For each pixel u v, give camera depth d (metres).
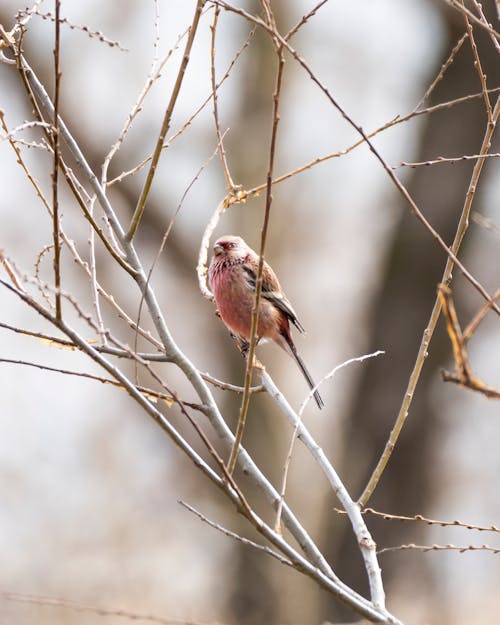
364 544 5.50
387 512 15.88
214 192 16.69
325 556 16.16
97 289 5.86
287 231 17.12
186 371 5.73
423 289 15.38
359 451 16.08
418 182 15.35
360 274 19.00
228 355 16.55
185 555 17.77
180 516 17.94
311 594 15.75
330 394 18.19
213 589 16.81
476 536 17.19
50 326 18.44
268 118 16.78
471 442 17.34
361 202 19.31
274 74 16.78
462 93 14.94
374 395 15.89
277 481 16.03
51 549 17.81
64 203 16.28
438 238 4.79
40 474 18.83
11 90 15.25
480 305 15.29
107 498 18.62
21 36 5.31
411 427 15.76
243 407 5.02
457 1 5.92
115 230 5.85
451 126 15.06
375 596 5.21
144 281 5.77
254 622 15.76
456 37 14.71
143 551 17.98
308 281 19.09
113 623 14.78
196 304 16.81
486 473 17.38
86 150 15.74
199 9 5.22
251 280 8.70
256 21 4.90
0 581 16.95
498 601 16.67
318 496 16.55
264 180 16.64
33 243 17.31
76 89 15.72
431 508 16.38
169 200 16.58
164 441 18.77
